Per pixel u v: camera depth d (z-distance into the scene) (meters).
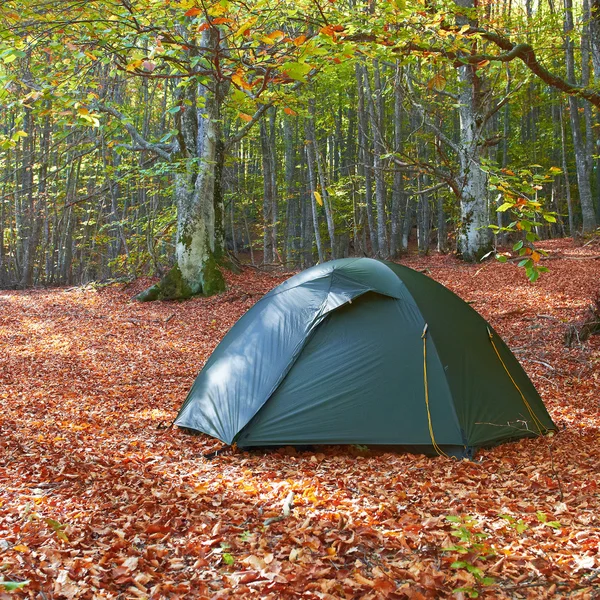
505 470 5.71
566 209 34.47
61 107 5.96
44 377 10.34
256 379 6.80
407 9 7.16
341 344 6.68
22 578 3.40
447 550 3.89
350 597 3.38
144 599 3.34
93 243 29.31
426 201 28.42
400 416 6.29
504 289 15.94
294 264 28.36
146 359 11.91
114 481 5.26
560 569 3.65
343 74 20.66
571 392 8.88
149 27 4.88
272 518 4.50
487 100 14.22
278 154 36.81
